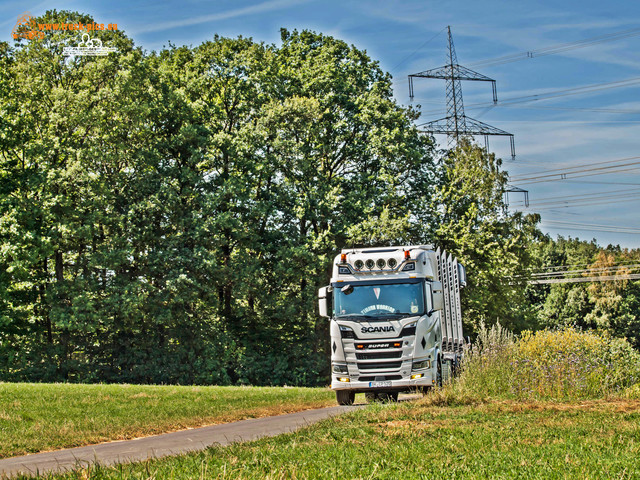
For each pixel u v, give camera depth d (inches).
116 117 1513.3
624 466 271.9
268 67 1684.3
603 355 653.9
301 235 1609.3
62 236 1413.6
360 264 741.9
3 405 642.2
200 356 1595.7
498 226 1921.8
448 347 839.1
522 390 606.9
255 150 1615.4
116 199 1535.4
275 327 1704.0
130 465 307.0
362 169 1765.5
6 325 1433.3
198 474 269.1
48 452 435.2
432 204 1776.6
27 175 1437.0
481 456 303.6
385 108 1710.1
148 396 736.3
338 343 724.0
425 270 746.2
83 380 1518.2
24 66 1476.4
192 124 1628.9
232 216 1560.0
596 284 3937.0
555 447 325.7
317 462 292.8
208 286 1553.9
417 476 260.8
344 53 1834.4
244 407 675.4
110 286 1464.1
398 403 580.7
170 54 1814.7
